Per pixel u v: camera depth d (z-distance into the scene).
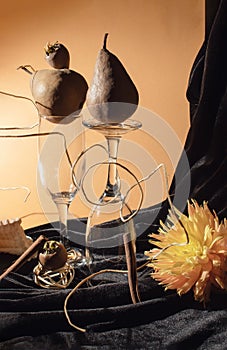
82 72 1.29
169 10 1.26
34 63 1.30
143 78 1.29
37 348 0.62
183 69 1.28
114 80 0.71
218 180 0.91
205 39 0.95
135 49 1.28
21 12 1.29
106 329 0.66
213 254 0.70
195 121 0.92
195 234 0.72
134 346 0.62
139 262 0.80
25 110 1.31
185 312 0.69
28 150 1.33
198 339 0.63
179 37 1.27
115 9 1.27
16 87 1.31
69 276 0.78
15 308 0.68
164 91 1.29
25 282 0.77
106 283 0.75
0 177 1.35
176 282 0.70
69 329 0.65
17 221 0.85
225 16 0.87
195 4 1.25
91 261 0.78
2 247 0.83
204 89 0.90
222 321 0.65
